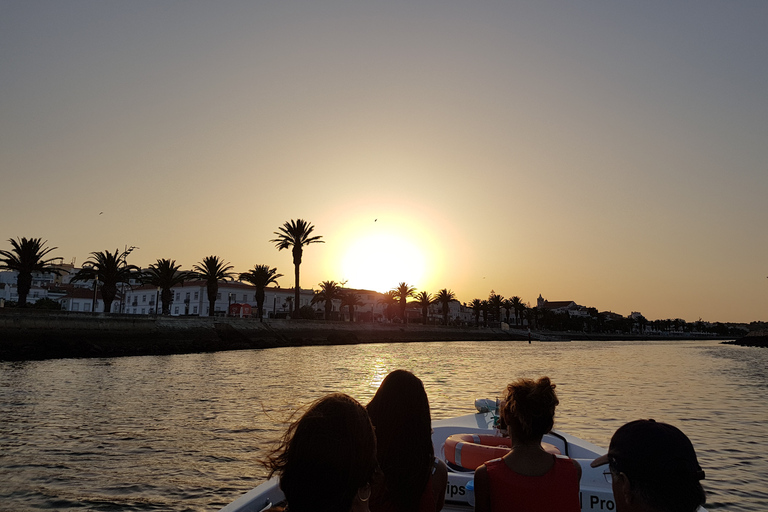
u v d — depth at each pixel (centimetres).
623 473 156
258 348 6800
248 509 403
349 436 163
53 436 1268
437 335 12031
